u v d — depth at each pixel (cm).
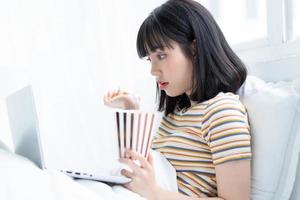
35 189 51
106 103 111
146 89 150
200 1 144
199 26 90
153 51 90
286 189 82
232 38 131
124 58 152
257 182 82
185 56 90
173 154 87
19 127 69
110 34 150
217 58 90
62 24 137
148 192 70
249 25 126
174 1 93
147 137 70
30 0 130
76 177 68
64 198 50
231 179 73
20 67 128
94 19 145
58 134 78
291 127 81
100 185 66
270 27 108
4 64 126
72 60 139
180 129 91
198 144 84
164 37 87
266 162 81
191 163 84
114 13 150
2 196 47
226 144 75
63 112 127
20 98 66
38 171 58
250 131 85
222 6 138
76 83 139
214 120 79
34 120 62
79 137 80
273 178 81
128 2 154
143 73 157
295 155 82
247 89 93
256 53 112
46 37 133
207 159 83
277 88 90
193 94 92
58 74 135
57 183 53
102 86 145
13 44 127
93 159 74
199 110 87
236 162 73
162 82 92
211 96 90
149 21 91
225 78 90
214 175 82
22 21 129
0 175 51
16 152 75
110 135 84
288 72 99
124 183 72
